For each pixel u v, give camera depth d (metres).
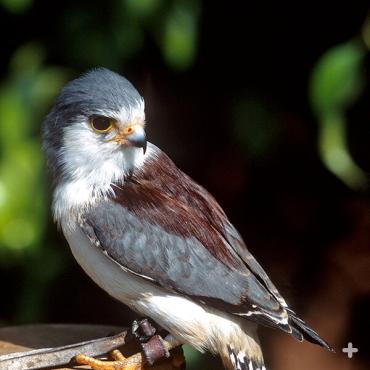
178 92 12.75
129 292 9.25
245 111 12.31
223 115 12.70
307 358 13.27
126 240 9.16
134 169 9.56
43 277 12.13
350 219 13.43
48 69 11.50
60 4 11.52
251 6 12.18
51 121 9.62
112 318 13.52
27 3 11.22
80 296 13.15
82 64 11.50
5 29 11.70
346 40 12.05
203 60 12.43
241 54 12.35
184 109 12.88
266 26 12.26
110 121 9.37
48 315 12.73
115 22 11.32
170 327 9.21
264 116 12.31
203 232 9.30
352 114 12.12
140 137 9.36
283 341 13.41
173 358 9.34
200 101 12.79
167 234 9.23
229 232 9.48
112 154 9.41
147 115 12.83
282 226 13.52
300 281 13.48
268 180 13.33
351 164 12.04
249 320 9.17
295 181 13.32
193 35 11.13
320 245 13.52
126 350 9.14
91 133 9.40
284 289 13.38
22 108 11.16
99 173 9.41
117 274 9.23
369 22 10.77
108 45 11.43
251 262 9.39
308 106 12.42
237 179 13.30
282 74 12.33
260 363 9.38
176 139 13.06
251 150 12.43
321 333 13.39
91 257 9.30
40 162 11.09
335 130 10.88
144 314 9.43
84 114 9.41
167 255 9.16
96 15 11.41
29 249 11.65
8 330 10.00
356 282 13.45
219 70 12.46
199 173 13.28
